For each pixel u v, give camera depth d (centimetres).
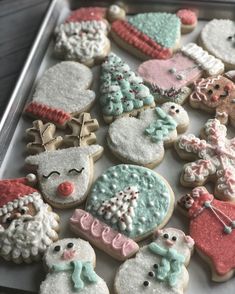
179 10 44
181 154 35
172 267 30
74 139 37
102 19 44
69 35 43
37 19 52
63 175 35
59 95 40
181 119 37
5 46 50
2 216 33
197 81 39
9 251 31
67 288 30
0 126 37
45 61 43
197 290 30
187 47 41
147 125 37
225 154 34
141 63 42
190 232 31
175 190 34
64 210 34
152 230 32
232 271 30
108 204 33
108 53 43
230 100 37
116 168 35
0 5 53
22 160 37
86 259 31
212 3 43
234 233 31
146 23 43
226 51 41
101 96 39
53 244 32
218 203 32
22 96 40
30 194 34
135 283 29
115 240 31
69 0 46
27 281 31
